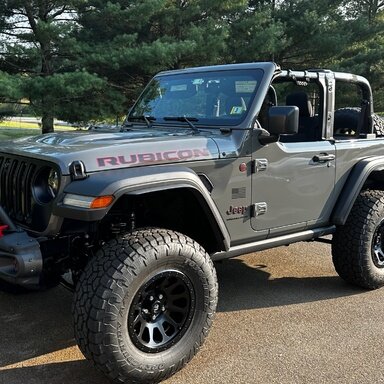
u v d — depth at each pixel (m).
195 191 3.01
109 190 2.65
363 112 4.61
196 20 14.31
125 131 3.84
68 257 3.15
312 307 4.00
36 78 11.02
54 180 2.91
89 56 11.84
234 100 3.63
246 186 3.46
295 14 15.34
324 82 4.04
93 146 2.96
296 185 3.80
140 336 2.78
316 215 4.02
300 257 5.33
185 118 3.73
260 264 5.09
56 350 3.25
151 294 2.83
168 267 2.82
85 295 2.63
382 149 4.57
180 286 2.93
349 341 3.41
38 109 11.05
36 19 12.74
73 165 2.73
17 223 3.16
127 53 11.73
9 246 2.80
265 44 13.38
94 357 2.63
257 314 3.85
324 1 15.52
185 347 2.91
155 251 2.74
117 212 3.08
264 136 3.46
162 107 4.12
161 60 11.81
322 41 14.86
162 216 3.37
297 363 3.10
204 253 2.96
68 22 12.55
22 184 3.09
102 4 12.76
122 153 2.91
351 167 4.27
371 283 4.31
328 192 4.08
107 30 13.33
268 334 3.51
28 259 2.78
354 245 4.18
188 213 3.34
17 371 2.98
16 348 3.26
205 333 3.01
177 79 4.18
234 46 13.87
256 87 3.57
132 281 2.66
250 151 3.45
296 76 3.82
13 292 3.96
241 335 3.48
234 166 3.37
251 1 15.64
